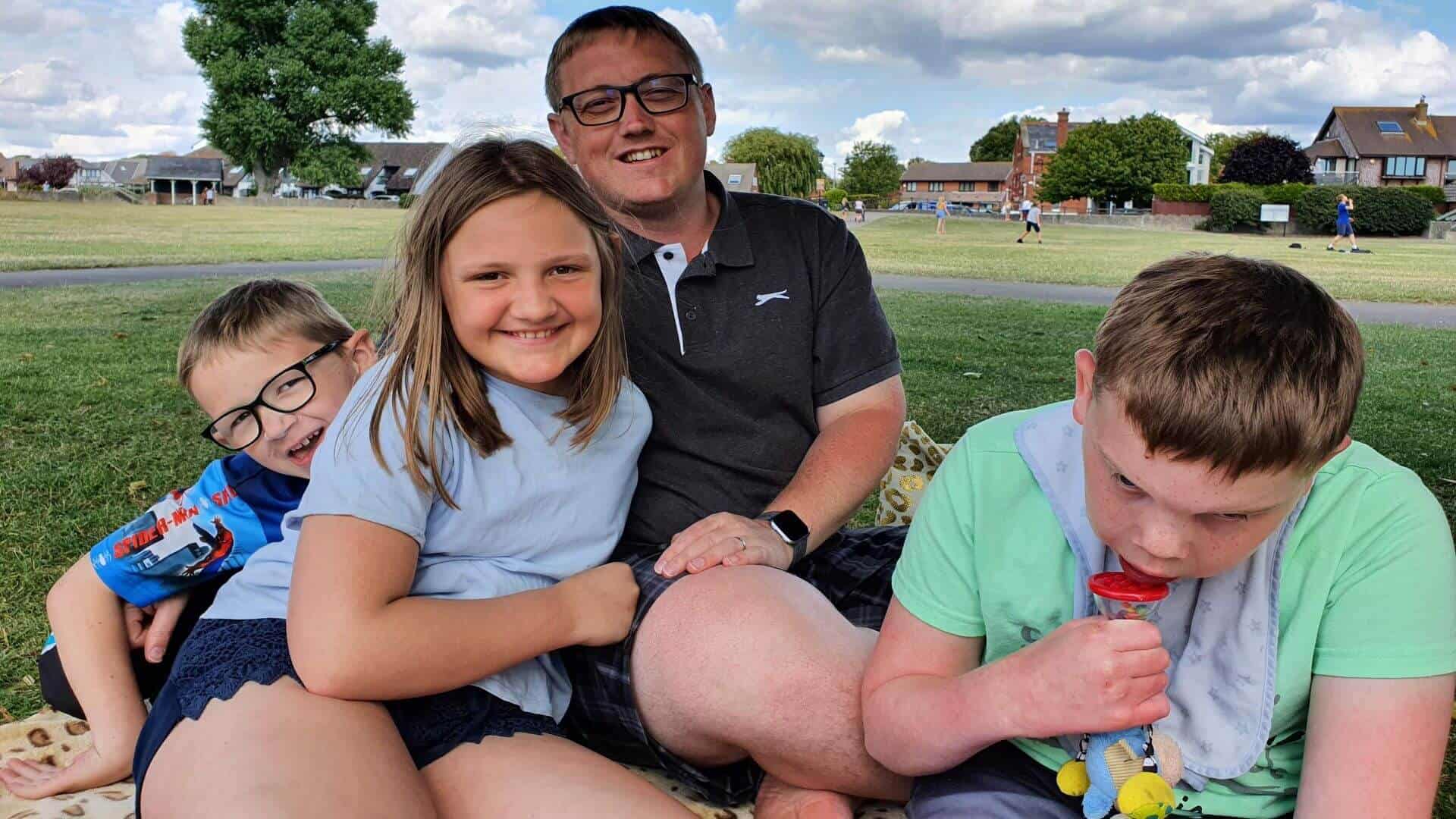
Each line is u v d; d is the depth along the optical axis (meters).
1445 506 4.57
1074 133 79.06
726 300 2.33
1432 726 1.41
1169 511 1.29
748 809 1.96
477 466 1.81
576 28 2.36
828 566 2.30
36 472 4.47
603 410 1.95
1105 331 1.36
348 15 61.72
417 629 1.63
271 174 63.31
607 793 1.63
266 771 1.48
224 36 60.31
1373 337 10.17
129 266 16.23
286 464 2.10
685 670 1.80
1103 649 1.36
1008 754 1.70
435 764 1.67
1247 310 1.25
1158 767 1.48
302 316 2.12
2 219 29.81
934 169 129.38
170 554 2.03
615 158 2.31
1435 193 45.75
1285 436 1.20
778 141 88.69
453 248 1.76
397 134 63.44
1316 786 1.44
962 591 1.67
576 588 1.86
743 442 2.33
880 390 2.46
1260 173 68.69
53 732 2.19
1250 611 1.48
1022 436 1.67
